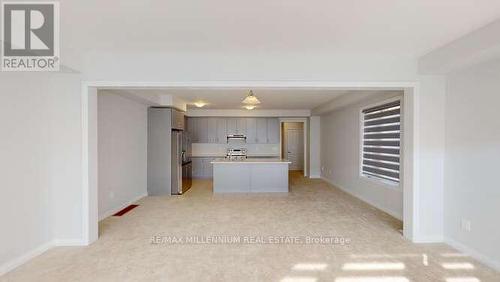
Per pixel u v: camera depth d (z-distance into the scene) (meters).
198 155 9.32
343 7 2.11
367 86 3.40
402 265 2.84
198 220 4.46
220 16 2.28
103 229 4.01
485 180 2.85
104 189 4.62
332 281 2.53
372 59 3.40
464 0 1.99
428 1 2.01
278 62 3.39
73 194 3.39
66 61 2.99
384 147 5.10
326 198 6.11
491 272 2.68
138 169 6.00
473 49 2.58
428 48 3.08
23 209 2.93
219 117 9.27
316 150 9.27
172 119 6.47
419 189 3.44
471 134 3.02
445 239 3.43
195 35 2.72
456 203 3.24
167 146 6.50
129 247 3.33
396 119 4.70
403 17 2.29
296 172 10.65
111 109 4.82
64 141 3.37
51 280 2.55
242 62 3.39
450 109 3.33
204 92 5.73
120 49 3.18
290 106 8.14
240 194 6.59
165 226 4.15
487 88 2.82
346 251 3.20
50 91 3.35
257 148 9.48
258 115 9.08
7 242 2.74
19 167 2.89
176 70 3.37
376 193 5.28
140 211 5.04
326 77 3.39
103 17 2.29
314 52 3.29
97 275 2.64
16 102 2.86
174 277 2.61
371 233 3.82
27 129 3.00
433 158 3.43
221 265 2.85
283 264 2.87
